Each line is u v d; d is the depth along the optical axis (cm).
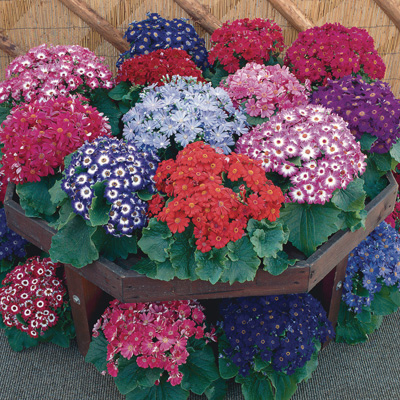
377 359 263
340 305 277
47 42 356
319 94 268
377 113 244
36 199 232
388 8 334
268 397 230
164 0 343
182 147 235
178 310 236
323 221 218
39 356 265
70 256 210
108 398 242
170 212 190
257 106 258
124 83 307
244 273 197
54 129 222
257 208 194
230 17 349
